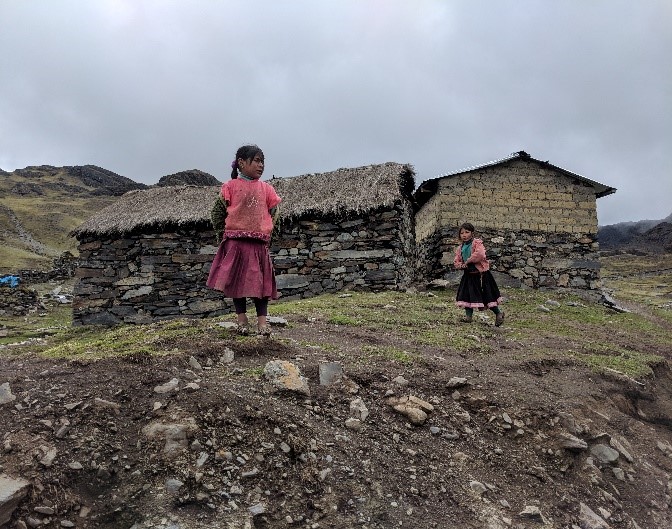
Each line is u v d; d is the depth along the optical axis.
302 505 2.96
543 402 4.64
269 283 4.97
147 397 3.54
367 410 4.00
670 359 8.36
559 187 14.40
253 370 4.28
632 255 66.69
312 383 4.26
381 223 11.72
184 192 14.19
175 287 12.54
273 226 5.04
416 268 17.11
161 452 3.06
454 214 14.04
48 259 56.00
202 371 4.16
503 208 14.19
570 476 3.85
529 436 4.16
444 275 13.72
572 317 11.12
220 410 3.45
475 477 3.56
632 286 37.16
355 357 5.10
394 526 2.95
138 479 2.90
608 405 5.12
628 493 3.89
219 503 2.84
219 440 3.23
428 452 3.70
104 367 3.96
